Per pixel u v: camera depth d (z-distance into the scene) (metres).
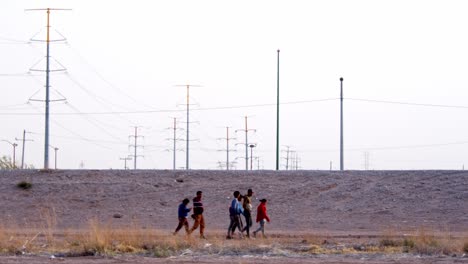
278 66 136.12
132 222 81.50
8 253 55.81
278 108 135.12
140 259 52.06
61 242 62.28
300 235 73.31
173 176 110.19
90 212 96.62
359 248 59.06
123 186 104.94
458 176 104.88
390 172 108.81
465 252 55.94
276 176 109.25
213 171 112.19
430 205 95.94
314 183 105.44
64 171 112.50
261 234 73.25
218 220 91.50
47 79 122.44
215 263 49.28
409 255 54.69
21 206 98.75
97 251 55.19
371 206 96.75
